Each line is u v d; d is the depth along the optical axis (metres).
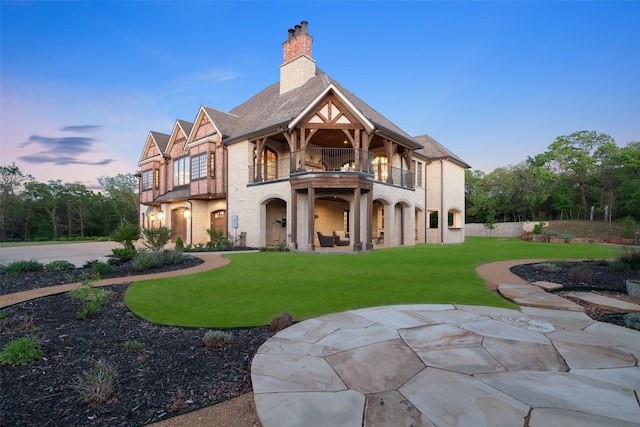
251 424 2.42
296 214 15.49
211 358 3.66
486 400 2.51
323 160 19.78
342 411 2.38
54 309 5.77
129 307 5.83
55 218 41.34
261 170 17.80
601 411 2.34
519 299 5.85
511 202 43.16
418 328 4.33
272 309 5.59
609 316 4.99
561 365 3.17
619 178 32.66
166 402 2.76
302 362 3.28
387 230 18.25
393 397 2.58
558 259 11.34
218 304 5.97
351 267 10.03
